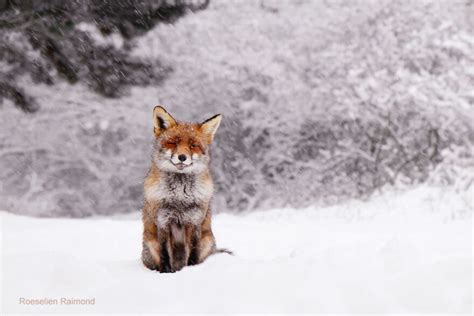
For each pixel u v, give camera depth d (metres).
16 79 21.16
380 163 23.17
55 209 27.03
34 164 26.33
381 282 5.00
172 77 23.92
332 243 10.78
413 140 22.67
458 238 9.75
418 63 22.30
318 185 24.77
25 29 19.11
